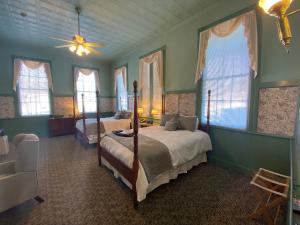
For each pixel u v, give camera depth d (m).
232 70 3.04
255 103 2.69
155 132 3.30
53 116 5.89
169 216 1.83
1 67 4.92
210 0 3.01
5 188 1.75
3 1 2.91
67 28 4.02
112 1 2.97
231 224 1.71
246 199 2.13
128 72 6.18
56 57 5.97
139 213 1.88
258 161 2.71
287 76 2.34
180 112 4.06
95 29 4.10
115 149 2.53
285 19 1.02
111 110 7.50
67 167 3.15
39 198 2.11
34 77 5.55
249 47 2.66
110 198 2.16
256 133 2.70
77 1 2.95
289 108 2.33
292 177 1.11
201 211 1.91
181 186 2.46
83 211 1.91
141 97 5.45
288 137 2.35
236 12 2.83
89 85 6.90
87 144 4.48
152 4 3.09
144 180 2.01
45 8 3.15
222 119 3.24
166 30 4.20
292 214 0.81
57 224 1.72
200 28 3.45
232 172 2.92
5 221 1.76
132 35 4.49
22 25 3.83
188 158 2.68
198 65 3.46
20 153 1.86
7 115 5.08
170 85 4.32
